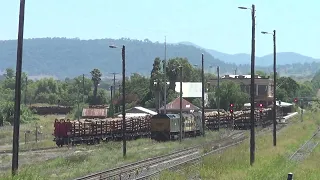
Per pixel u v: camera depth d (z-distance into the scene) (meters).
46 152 152.88
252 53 111.81
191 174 92.62
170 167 101.56
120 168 104.88
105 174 94.19
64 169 106.12
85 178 87.75
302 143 168.25
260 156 116.50
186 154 141.75
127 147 168.25
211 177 88.44
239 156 117.38
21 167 105.44
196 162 112.56
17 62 80.50
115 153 144.75
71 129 179.12
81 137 183.25
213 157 113.19
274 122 157.38
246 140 177.62
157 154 140.88
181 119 197.00
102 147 168.50
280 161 102.44
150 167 108.81
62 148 167.50
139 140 199.88
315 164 110.62
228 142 177.50
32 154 146.50
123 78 138.38
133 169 101.44
